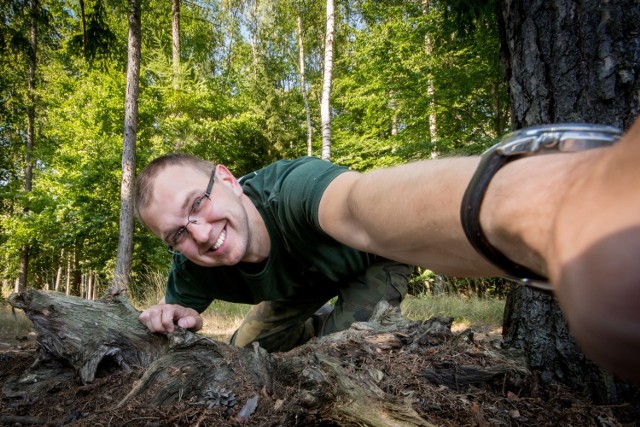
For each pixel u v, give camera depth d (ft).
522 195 1.24
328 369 4.06
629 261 0.66
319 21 59.82
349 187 3.10
